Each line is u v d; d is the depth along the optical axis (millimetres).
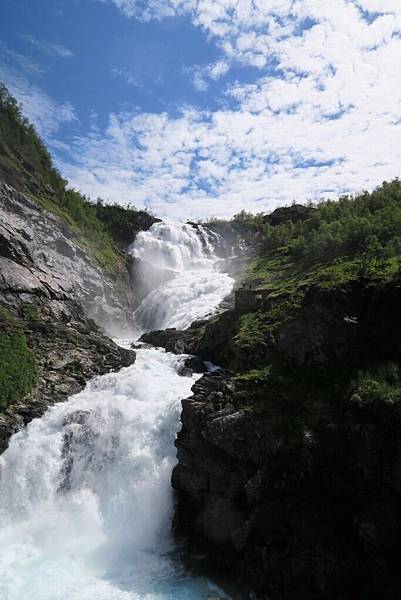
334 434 15828
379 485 14320
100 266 46125
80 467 19719
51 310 31312
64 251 40750
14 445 19953
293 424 16609
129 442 19906
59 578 14773
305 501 15133
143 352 29656
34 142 54625
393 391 15453
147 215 65250
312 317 20297
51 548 16516
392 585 13070
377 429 14992
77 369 25266
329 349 19234
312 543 14242
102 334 32469
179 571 15523
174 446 19453
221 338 27625
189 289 45250
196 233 62281
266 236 57000
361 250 28172
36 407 21828
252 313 25891
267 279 34812
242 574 14711
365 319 19297
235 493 16484
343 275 21625
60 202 50562
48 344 26906
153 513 18156
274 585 14070
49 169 54969
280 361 20016
